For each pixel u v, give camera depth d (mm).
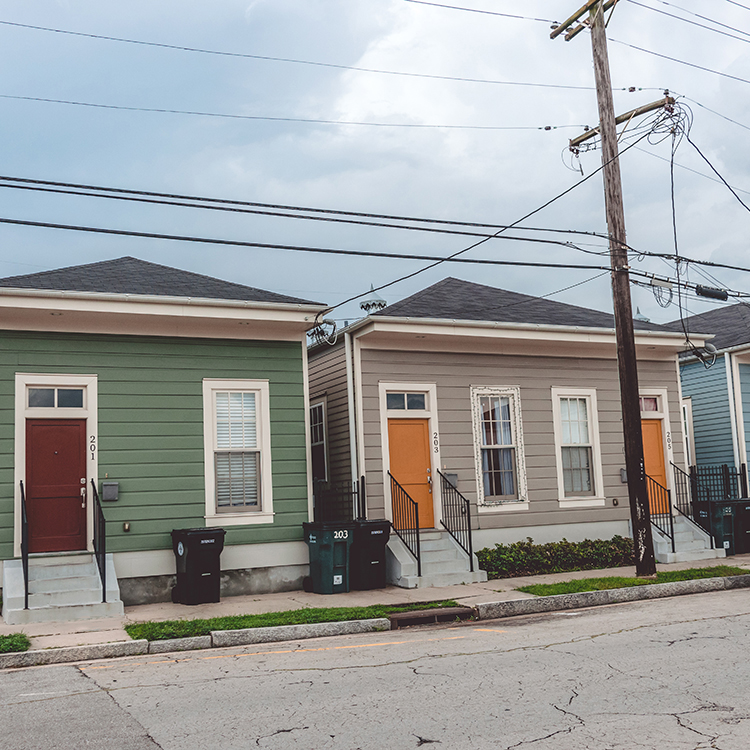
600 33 14820
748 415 20375
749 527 17844
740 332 21281
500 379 16688
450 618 11477
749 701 6379
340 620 10742
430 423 15852
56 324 13062
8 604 11172
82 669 8688
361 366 15383
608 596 12594
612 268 14453
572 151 16000
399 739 5656
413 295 17625
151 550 13156
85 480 12992
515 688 6996
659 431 18484
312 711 6484
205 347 14086
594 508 17281
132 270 14820
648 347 18188
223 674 8109
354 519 14680
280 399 14531
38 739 5930
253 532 13930
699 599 12445
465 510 15766
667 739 5469
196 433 13805
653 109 15000
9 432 12547
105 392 13258
